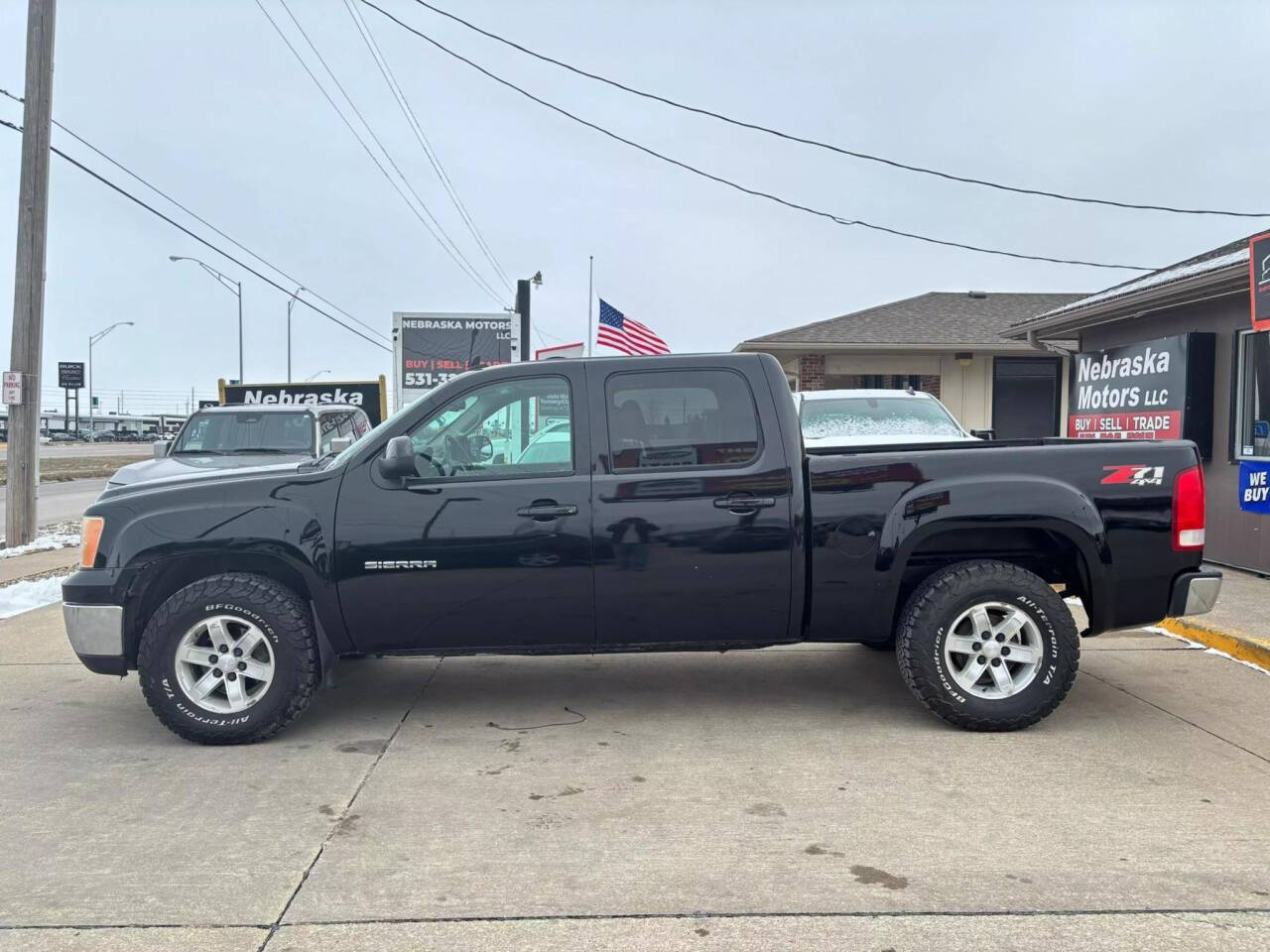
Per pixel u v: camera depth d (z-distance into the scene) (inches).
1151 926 120.7
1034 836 146.9
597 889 131.7
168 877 135.9
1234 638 256.5
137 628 198.4
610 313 692.1
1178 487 195.2
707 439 195.0
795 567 193.6
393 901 128.6
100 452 2581.2
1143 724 200.4
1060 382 785.6
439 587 191.0
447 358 820.6
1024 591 190.2
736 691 228.8
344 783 171.3
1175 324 391.2
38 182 492.4
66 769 179.5
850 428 375.9
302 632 189.3
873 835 147.9
